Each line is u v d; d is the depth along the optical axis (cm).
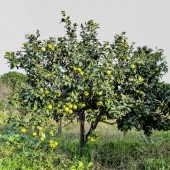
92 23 870
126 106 757
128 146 913
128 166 757
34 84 820
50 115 770
